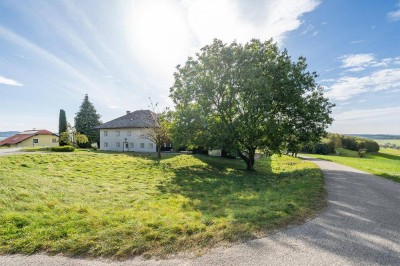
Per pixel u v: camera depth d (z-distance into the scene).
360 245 5.84
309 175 19.03
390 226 7.22
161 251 5.54
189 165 25.81
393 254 5.39
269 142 23.08
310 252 5.45
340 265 4.91
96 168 19.83
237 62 23.69
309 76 24.03
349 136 89.19
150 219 7.49
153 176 18.64
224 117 24.61
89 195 11.23
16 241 5.93
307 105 23.38
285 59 24.83
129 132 50.91
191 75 25.31
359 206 9.55
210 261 5.09
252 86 21.41
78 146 60.38
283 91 22.52
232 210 9.02
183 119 24.25
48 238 6.11
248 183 17.52
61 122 65.25
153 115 40.06
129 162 24.30
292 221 7.45
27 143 65.94
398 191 12.78
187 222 7.18
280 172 26.44
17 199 9.09
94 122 68.00
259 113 22.19
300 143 25.09
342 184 15.07
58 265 5.04
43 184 11.95
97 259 5.28
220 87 23.77
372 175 19.75
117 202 10.34
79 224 6.99
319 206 9.38
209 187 15.48
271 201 10.55
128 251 5.55
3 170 13.73
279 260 5.09
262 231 6.60
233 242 5.96
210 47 24.81
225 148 23.27
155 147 47.66
